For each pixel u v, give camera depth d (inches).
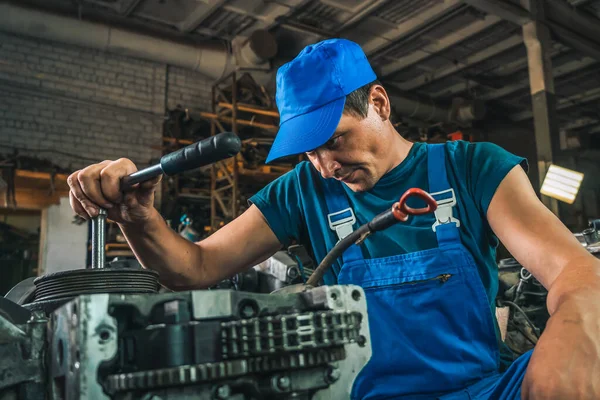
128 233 44.1
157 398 22.3
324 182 48.3
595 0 275.4
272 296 27.0
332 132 39.9
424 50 329.7
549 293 31.9
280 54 315.0
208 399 23.3
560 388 26.2
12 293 52.8
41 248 251.9
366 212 45.0
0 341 25.0
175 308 23.9
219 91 280.4
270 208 50.9
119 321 24.0
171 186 267.6
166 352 23.0
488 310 39.8
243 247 50.4
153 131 297.0
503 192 41.1
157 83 301.3
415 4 279.1
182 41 281.0
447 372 37.9
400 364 38.4
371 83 43.7
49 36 255.6
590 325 27.9
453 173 43.7
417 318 39.2
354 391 39.6
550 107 251.4
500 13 251.8
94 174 39.1
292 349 24.0
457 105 361.1
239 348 24.0
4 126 262.1
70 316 23.5
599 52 281.3
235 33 300.0
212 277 48.8
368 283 41.2
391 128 46.0
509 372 34.4
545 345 28.0
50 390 25.4
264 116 272.4
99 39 262.1
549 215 38.1
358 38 313.6
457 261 40.1
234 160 253.6
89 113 282.5
